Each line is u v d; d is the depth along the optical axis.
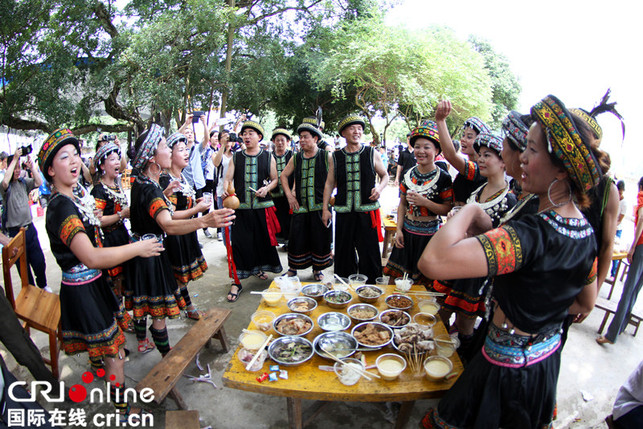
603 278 1.82
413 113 18.45
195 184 5.24
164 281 2.67
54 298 2.76
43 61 9.98
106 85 10.34
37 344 3.09
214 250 5.39
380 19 14.74
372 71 14.45
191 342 2.49
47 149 1.89
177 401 2.26
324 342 2.09
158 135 2.47
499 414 1.42
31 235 3.82
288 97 16.14
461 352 2.50
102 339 2.11
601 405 2.52
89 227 2.16
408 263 3.14
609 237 1.73
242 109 14.18
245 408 2.43
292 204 3.98
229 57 11.35
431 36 15.74
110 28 11.23
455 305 2.58
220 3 10.44
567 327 1.88
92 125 12.42
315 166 3.87
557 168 1.19
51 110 9.75
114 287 3.25
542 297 1.25
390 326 2.22
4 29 9.35
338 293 2.64
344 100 17.45
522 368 1.38
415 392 1.75
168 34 9.97
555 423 2.35
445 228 1.26
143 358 2.94
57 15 9.97
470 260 1.15
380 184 3.62
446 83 14.60
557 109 1.13
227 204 2.28
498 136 2.26
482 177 2.73
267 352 1.99
